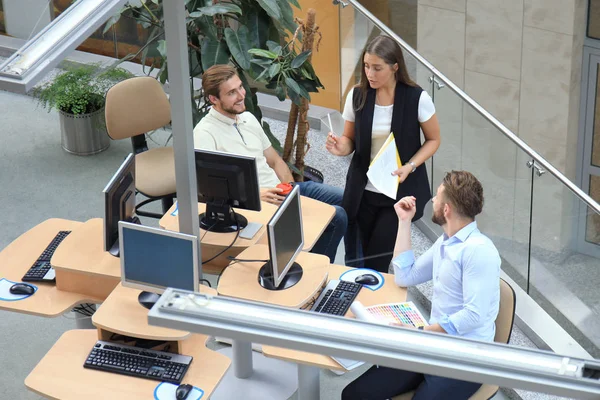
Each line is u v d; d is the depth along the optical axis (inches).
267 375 209.5
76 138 296.7
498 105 364.8
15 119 320.5
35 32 137.8
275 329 108.3
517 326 219.9
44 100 295.3
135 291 183.8
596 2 331.0
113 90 244.4
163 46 259.6
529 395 199.0
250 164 191.6
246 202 197.0
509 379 100.4
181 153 169.5
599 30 337.7
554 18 336.5
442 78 229.0
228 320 110.0
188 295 114.4
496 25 345.4
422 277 188.9
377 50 201.5
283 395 204.5
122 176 195.8
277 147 272.5
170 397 167.0
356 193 216.2
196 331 110.0
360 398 175.8
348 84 281.3
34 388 169.2
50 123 318.7
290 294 182.4
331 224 218.4
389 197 213.2
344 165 285.7
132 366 172.7
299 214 188.7
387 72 203.2
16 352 219.3
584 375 100.4
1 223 266.8
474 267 168.4
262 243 201.0
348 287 190.2
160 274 176.6
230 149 219.8
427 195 215.6
